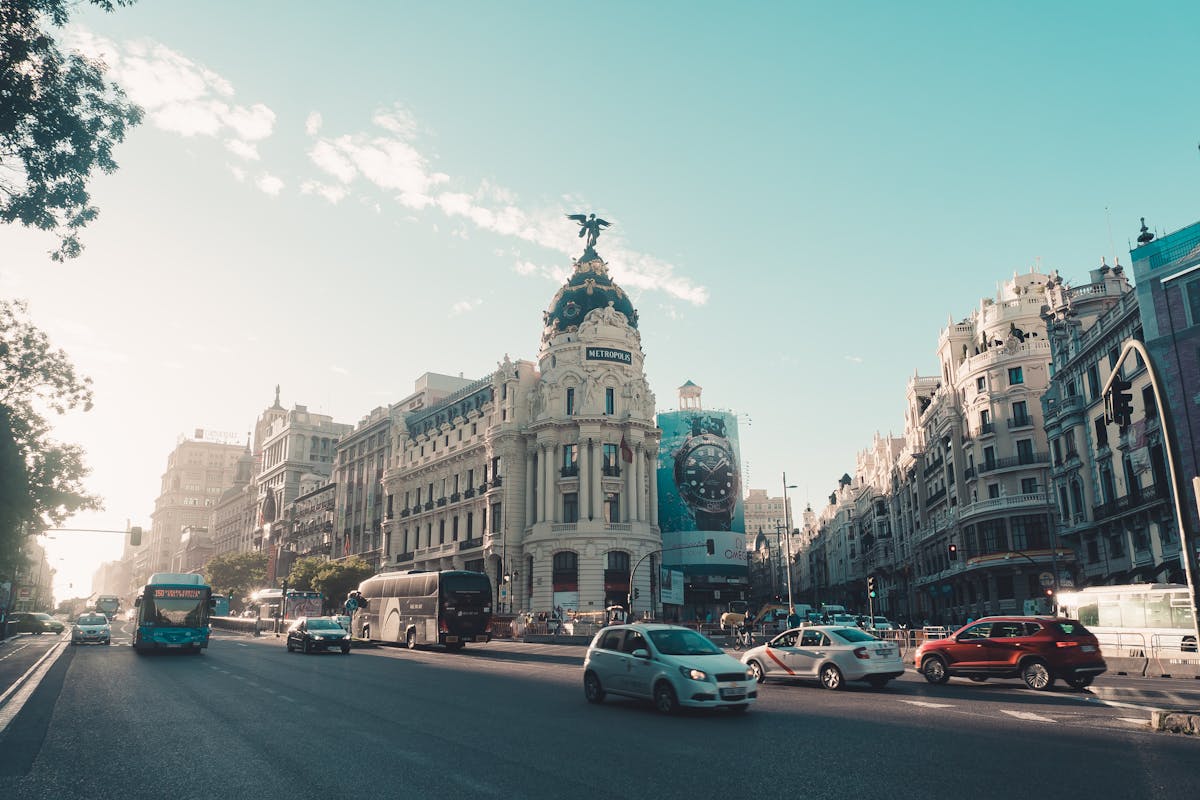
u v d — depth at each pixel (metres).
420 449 90.31
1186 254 38.34
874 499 103.56
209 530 195.00
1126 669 25.61
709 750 11.63
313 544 117.50
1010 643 20.77
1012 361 63.94
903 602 95.12
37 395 31.95
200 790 9.27
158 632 34.69
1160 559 40.72
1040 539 59.38
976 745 11.97
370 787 9.34
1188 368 37.94
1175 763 10.57
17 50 15.08
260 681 22.27
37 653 36.09
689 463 94.81
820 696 18.88
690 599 90.88
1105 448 46.03
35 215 16.34
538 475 71.06
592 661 17.72
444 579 40.34
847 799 8.77
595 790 9.18
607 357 72.00
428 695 18.83
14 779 9.91
